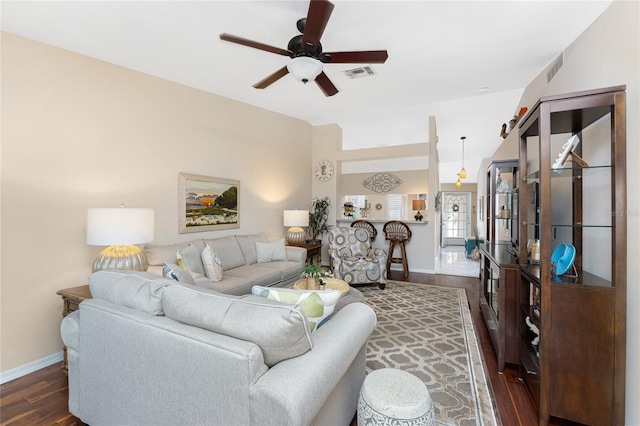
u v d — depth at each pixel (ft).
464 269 19.36
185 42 8.35
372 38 8.43
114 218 7.01
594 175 6.21
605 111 5.38
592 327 5.12
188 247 9.62
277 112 16.31
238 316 3.71
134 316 4.41
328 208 19.35
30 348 7.48
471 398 6.18
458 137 21.33
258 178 15.19
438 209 24.08
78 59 8.39
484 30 8.00
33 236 7.51
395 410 3.99
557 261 6.01
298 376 3.38
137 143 9.86
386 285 15.06
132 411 4.43
